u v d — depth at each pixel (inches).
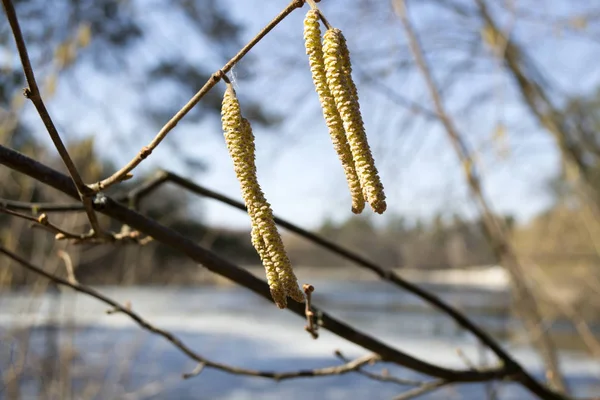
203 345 639.8
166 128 53.7
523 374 106.6
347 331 80.8
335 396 440.5
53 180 64.7
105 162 271.4
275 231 46.6
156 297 1097.4
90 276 311.9
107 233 70.4
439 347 616.4
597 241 275.4
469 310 725.3
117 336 576.7
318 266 1233.4
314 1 47.2
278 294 46.1
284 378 92.0
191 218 368.8
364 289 1530.5
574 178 272.1
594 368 478.6
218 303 1113.4
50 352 251.8
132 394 285.0
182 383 454.6
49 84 191.6
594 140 277.1
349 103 45.1
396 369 523.5
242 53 48.3
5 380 230.2
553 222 311.0
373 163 44.6
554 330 629.6
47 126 54.7
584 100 268.2
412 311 971.9
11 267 241.8
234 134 47.3
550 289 232.8
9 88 199.9
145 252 328.2
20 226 240.2
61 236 69.2
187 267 538.3
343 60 46.1
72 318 244.7
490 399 115.0
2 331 243.0
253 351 634.2
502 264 205.8
